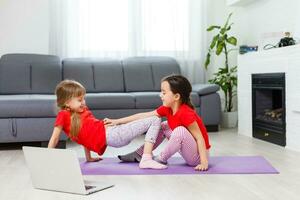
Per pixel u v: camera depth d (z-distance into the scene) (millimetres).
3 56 4707
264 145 3555
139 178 2336
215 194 1983
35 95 4152
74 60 4953
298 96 3172
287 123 3393
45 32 4953
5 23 4875
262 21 4676
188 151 2578
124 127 2666
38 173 2127
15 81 4598
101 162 2811
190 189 2084
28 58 4746
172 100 2633
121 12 5215
